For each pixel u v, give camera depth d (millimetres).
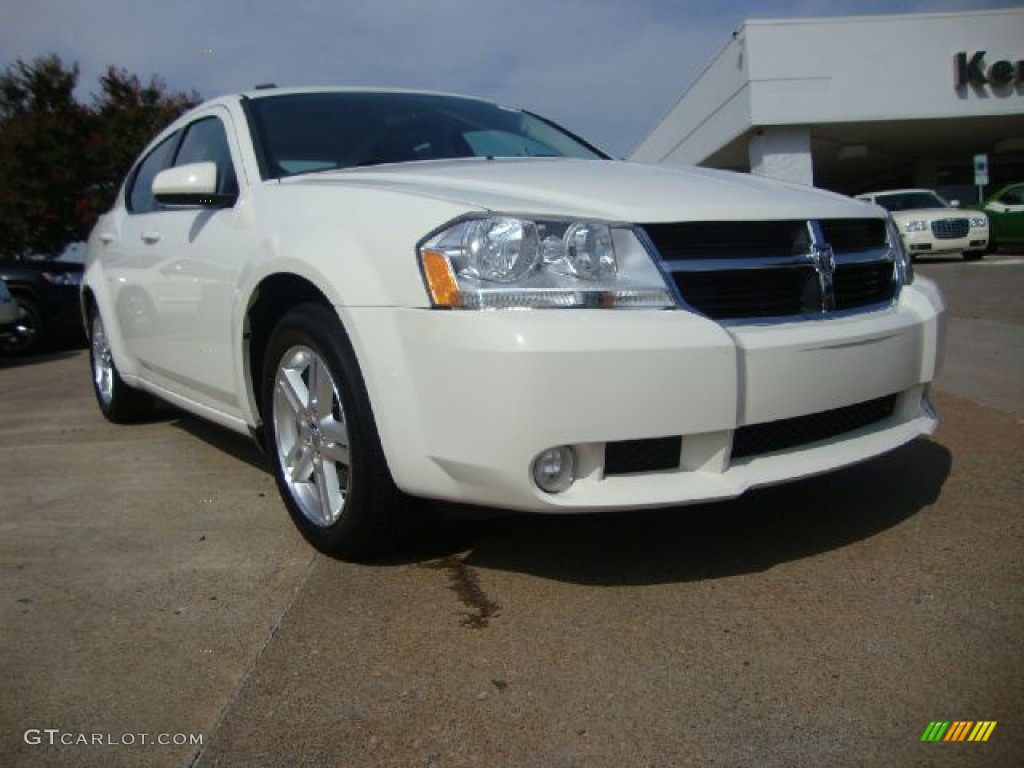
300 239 2715
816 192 2943
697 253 2406
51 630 2395
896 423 2869
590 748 1803
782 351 2404
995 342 6285
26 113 17969
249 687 2082
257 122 3475
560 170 2912
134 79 18875
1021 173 28062
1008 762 1694
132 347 4324
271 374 2979
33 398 6348
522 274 2238
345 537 2674
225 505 3408
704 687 1995
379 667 2146
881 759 1721
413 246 2352
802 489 3234
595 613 2365
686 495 2307
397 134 3582
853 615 2285
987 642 2121
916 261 16375
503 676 2082
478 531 2951
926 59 20938
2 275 9547
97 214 18250
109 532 3156
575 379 2170
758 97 21000
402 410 2367
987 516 2904
